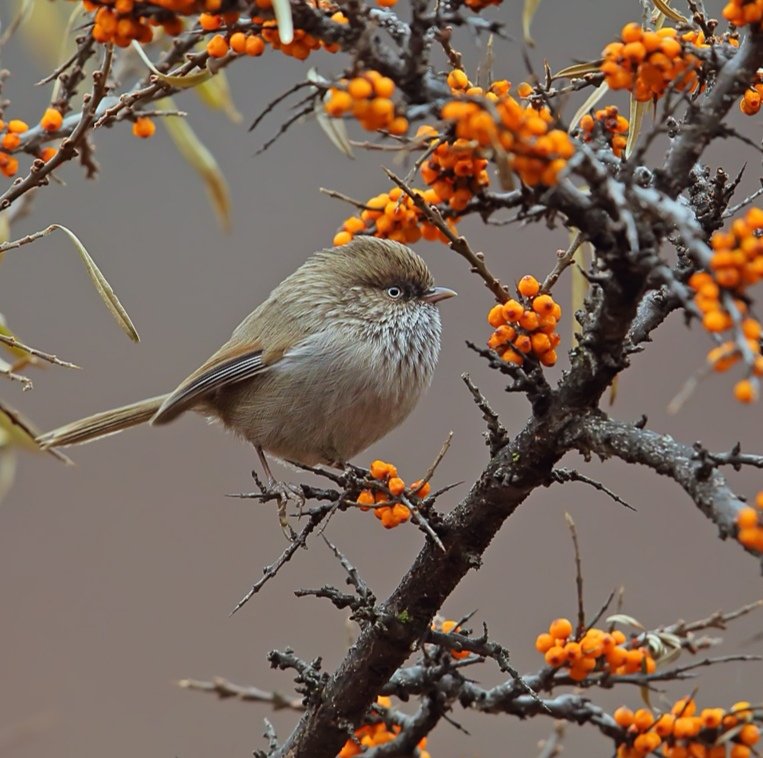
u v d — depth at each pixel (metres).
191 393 10.77
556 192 5.58
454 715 12.80
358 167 16.94
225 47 5.84
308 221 16.67
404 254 11.14
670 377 15.19
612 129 7.29
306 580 15.20
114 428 11.77
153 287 16.41
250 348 10.89
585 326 6.50
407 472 15.28
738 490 14.51
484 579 14.48
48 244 16.72
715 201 6.85
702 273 4.99
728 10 5.78
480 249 15.82
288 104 16.66
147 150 17.20
